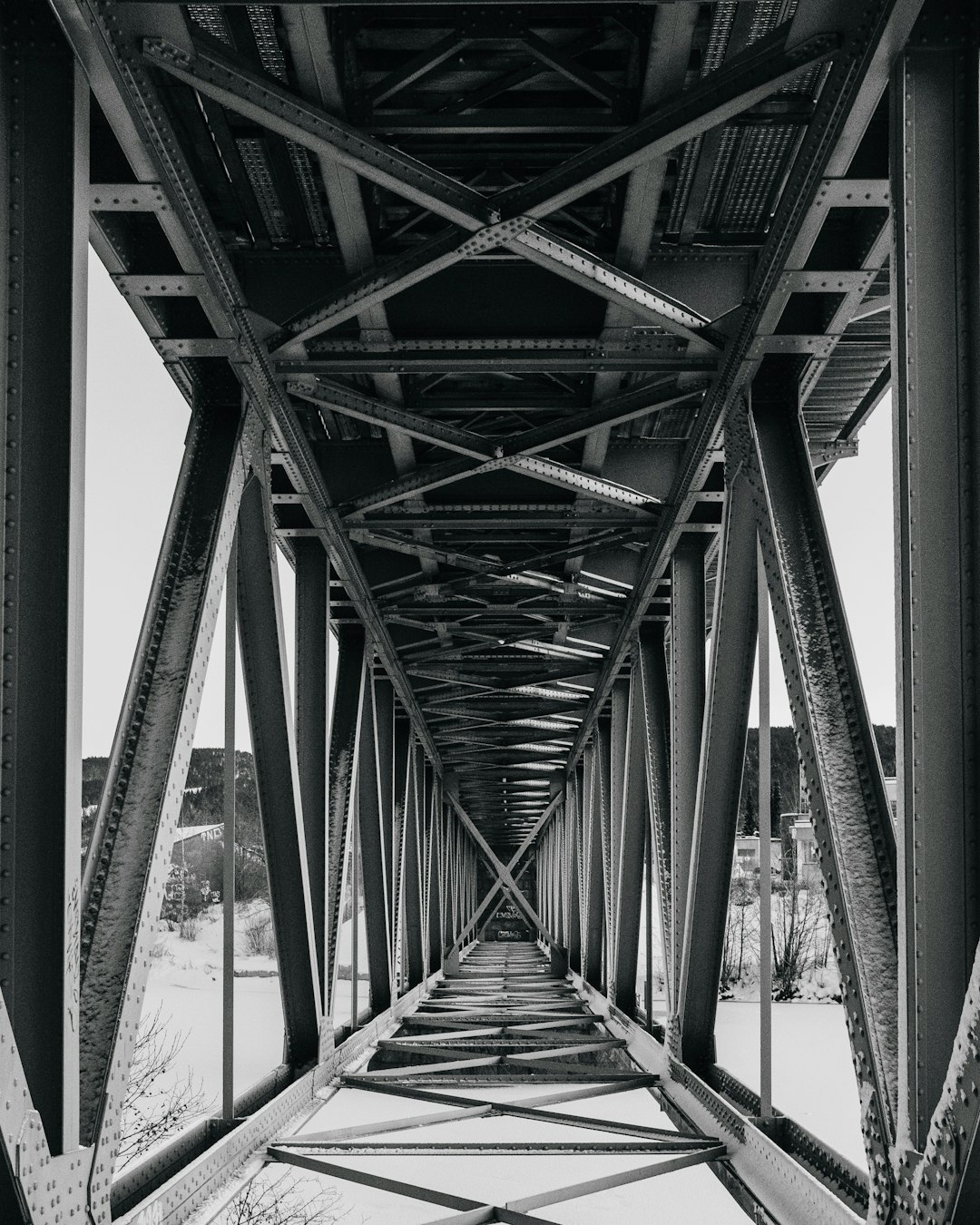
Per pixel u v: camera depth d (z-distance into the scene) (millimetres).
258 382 10156
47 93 5754
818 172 7477
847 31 6402
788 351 9547
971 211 5691
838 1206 7211
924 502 5531
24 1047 5355
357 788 17875
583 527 14805
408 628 22031
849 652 7773
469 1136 12992
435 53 7719
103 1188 6301
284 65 7762
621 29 7730
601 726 27922
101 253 8461
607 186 9234
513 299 10398
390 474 14461
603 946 27875
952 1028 5324
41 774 5461
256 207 9297
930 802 5391
